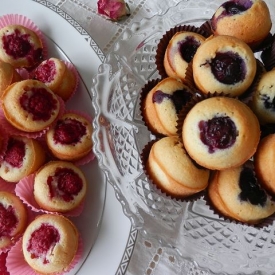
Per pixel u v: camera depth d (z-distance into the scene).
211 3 0.41
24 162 0.41
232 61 0.31
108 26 0.47
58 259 0.38
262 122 0.33
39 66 0.44
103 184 0.41
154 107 0.36
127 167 0.37
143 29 0.41
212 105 0.30
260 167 0.31
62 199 0.40
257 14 0.34
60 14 0.46
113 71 0.39
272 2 0.41
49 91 0.42
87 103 0.45
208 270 0.34
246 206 0.32
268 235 0.36
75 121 0.42
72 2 0.48
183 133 0.31
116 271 0.38
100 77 0.39
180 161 0.32
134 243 0.39
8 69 0.43
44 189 0.40
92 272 0.39
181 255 0.34
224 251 0.35
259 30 0.34
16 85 0.41
